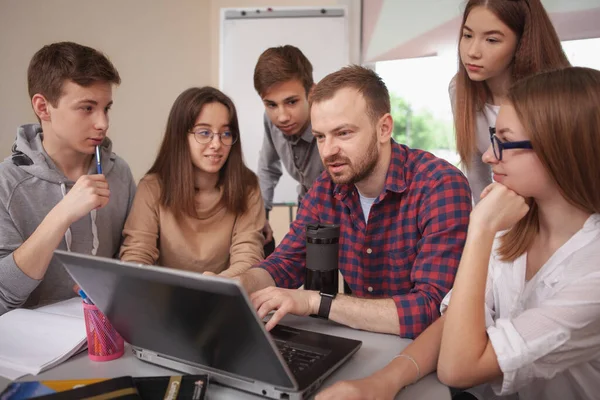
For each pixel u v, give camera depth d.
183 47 3.47
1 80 2.60
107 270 0.75
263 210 1.79
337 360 0.89
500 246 1.11
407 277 1.36
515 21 1.65
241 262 1.59
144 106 3.31
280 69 1.94
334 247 1.14
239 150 1.68
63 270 1.47
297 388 0.76
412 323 1.08
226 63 3.37
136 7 3.20
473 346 0.88
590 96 0.89
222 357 0.79
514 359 0.85
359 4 3.24
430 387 0.89
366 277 1.41
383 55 3.21
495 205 0.95
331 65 3.28
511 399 1.10
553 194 0.98
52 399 0.70
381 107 1.27
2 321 1.07
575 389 0.99
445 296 1.11
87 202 1.24
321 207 1.46
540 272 1.01
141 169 3.35
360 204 1.41
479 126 1.88
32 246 1.21
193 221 1.66
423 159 1.34
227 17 3.34
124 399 0.71
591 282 0.89
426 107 3.33
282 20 3.29
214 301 0.68
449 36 3.00
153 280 0.71
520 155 0.94
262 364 0.75
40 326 1.04
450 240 1.20
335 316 1.11
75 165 1.53
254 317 0.66
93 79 1.37
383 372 0.86
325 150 1.26
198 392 0.75
